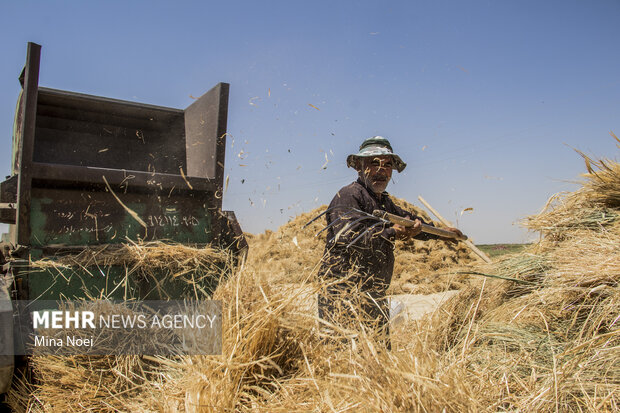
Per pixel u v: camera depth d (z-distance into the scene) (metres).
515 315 2.75
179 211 3.56
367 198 3.02
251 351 2.01
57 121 4.28
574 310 2.55
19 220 2.90
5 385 2.35
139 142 4.62
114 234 3.27
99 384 2.35
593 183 3.30
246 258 3.39
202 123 4.01
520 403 1.93
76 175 3.10
